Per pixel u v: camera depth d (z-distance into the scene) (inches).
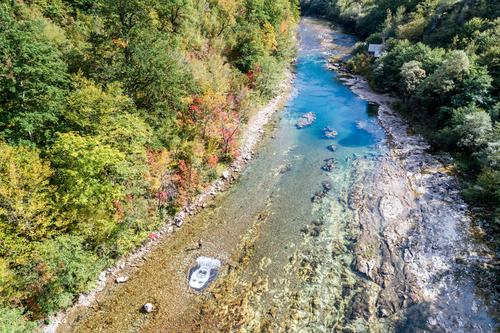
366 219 1155.3
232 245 1065.5
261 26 2325.3
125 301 884.0
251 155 1541.6
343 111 1984.5
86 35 1250.0
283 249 1049.5
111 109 949.2
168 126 1257.4
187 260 1008.9
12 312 713.6
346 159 1504.7
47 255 769.6
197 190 1254.3
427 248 1035.3
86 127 941.2
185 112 1346.0
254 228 1128.8
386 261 999.6
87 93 916.0
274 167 1454.2
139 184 1047.6
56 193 825.5
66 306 845.8
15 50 829.2
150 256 1015.0
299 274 967.6
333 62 2886.3
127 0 1081.4
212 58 1727.4
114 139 978.1
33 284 759.7
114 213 964.6
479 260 981.2
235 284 939.3
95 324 826.2
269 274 968.9
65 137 844.6
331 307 877.8
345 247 1051.3
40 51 872.3
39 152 851.4
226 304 886.4
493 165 1221.7
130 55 1161.4
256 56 1993.1
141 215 1041.5
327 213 1189.7
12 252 746.8
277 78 2103.8
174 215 1155.3
